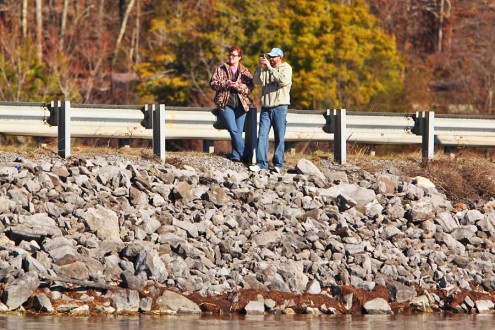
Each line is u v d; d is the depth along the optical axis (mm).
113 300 36562
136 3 154625
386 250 43406
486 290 42594
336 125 51094
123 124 47688
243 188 45312
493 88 112562
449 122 54000
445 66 134625
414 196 48062
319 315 38312
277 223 43312
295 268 40500
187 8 142875
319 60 114625
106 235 39812
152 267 38000
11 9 132500
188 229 41250
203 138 49094
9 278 36344
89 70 132125
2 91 104312
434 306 40750
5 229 38688
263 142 48438
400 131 52906
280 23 115562
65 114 45875
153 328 33250
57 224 39719
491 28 129000
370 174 50125
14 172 42156
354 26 117562
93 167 44656
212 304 37625
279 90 48125
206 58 116625
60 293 36500
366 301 39719
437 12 152000
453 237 45688
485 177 51781
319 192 46375
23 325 33062
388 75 118062
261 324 35125
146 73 119625
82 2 149375
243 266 40156
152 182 44156
